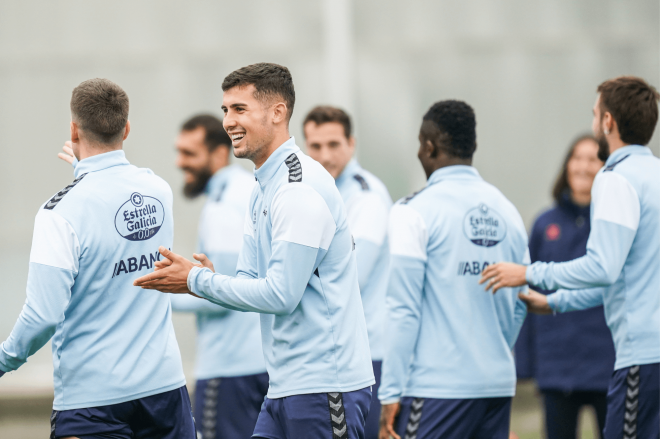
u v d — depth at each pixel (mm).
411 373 12047
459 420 11789
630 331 11344
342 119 15633
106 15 29969
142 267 10570
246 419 15719
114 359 10266
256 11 30078
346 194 15438
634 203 11211
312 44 30016
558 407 16297
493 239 12094
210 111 30016
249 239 10555
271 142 9898
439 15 30172
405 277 11836
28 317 9648
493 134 30250
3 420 25812
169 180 29859
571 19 30266
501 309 12141
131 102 29953
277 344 9914
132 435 10641
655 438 11172
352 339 9836
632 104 11586
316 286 9672
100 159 10492
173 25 30000
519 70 30203
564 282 11352
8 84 29953
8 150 29953
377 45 30203
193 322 28781
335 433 9570
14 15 29953
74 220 9961
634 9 30250
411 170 30125
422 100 30219
